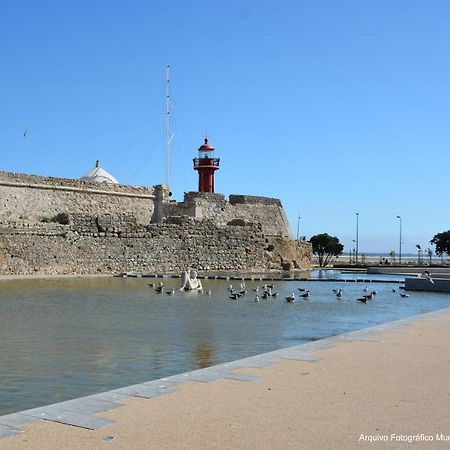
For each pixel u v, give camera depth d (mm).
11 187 56062
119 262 55344
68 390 11414
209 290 37938
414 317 20594
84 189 61938
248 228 67250
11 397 10875
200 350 15898
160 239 58562
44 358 14617
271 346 16656
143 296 33281
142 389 9930
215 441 7348
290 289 41125
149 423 8031
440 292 38906
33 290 35938
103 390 11406
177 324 21484
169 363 14070
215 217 72250
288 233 83188
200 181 84938
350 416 8383
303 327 20938
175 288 39250
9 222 48969
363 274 65688
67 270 51656
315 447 7160
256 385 10188
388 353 13203
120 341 17391
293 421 8156
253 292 37562
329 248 115500
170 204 69562
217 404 8984
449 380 10555
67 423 8008
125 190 66062
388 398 9328
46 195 58719
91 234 53969
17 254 48594
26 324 21047
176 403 9047
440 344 14438
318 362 12195
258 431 7730
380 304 30438
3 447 7039
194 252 61281
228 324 21641
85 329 19953
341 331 19922
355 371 11305
